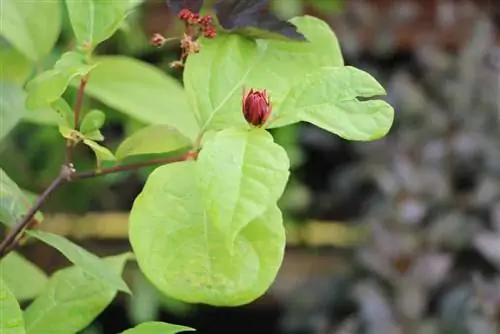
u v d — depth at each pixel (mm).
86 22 1253
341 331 2725
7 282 1375
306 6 3049
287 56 1258
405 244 2754
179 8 1250
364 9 3188
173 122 1436
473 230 2797
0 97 1374
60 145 2623
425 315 2736
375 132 1181
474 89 2992
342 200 3180
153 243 1187
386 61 3314
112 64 1462
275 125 1186
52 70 1224
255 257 1177
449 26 3197
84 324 1307
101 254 3158
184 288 1178
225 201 1116
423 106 2973
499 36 3256
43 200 1264
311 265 3318
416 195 2826
